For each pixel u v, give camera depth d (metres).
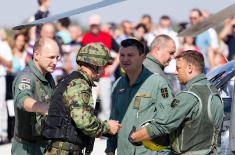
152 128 9.95
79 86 10.00
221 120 9.93
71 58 22.30
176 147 9.92
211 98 9.82
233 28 23.09
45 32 20.86
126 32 25.27
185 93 9.80
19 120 11.20
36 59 11.26
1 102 20.50
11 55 20.78
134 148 11.03
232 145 9.70
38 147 11.30
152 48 11.83
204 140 9.82
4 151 19.36
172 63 19.25
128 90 11.23
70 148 10.12
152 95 11.08
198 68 9.96
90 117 9.96
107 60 10.16
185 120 9.82
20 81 11.05
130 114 11.12
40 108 10.37
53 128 10.13
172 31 23.12
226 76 12.12
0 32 20.75
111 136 10.72
